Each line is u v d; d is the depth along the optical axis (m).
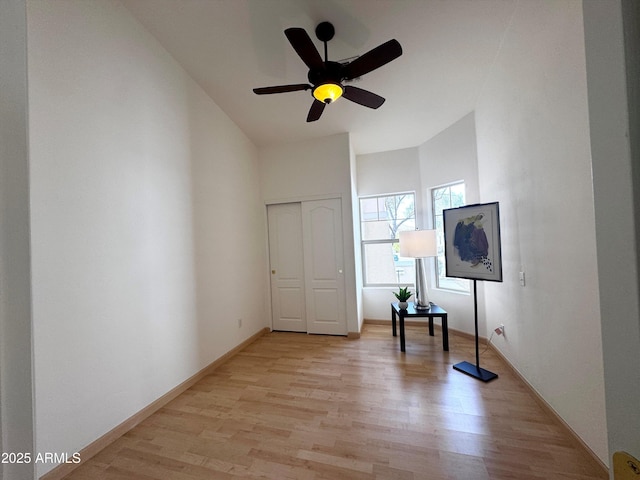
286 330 4.26
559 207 1.79
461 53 2.51
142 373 2.18
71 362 1.71
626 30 0.38
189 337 2.69
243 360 3.20
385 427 1.92
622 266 0.39
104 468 1.66
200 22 2.29
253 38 2.43
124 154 2.14
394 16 2.15
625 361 0.39
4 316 0.38
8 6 0.41
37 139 1.59
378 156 4.54
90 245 1.86
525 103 2.13
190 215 2.81
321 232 4.07
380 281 4.60
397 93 3.07
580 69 1.55
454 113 3.46
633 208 0.38
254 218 4.09
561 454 1.62
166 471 1.62
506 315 2.70
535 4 1.88
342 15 2.15
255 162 4.21
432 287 4.19
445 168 3.81
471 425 1.90
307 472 1.57
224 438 1.88
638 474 0.38
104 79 2.00
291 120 3.64
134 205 2.21
